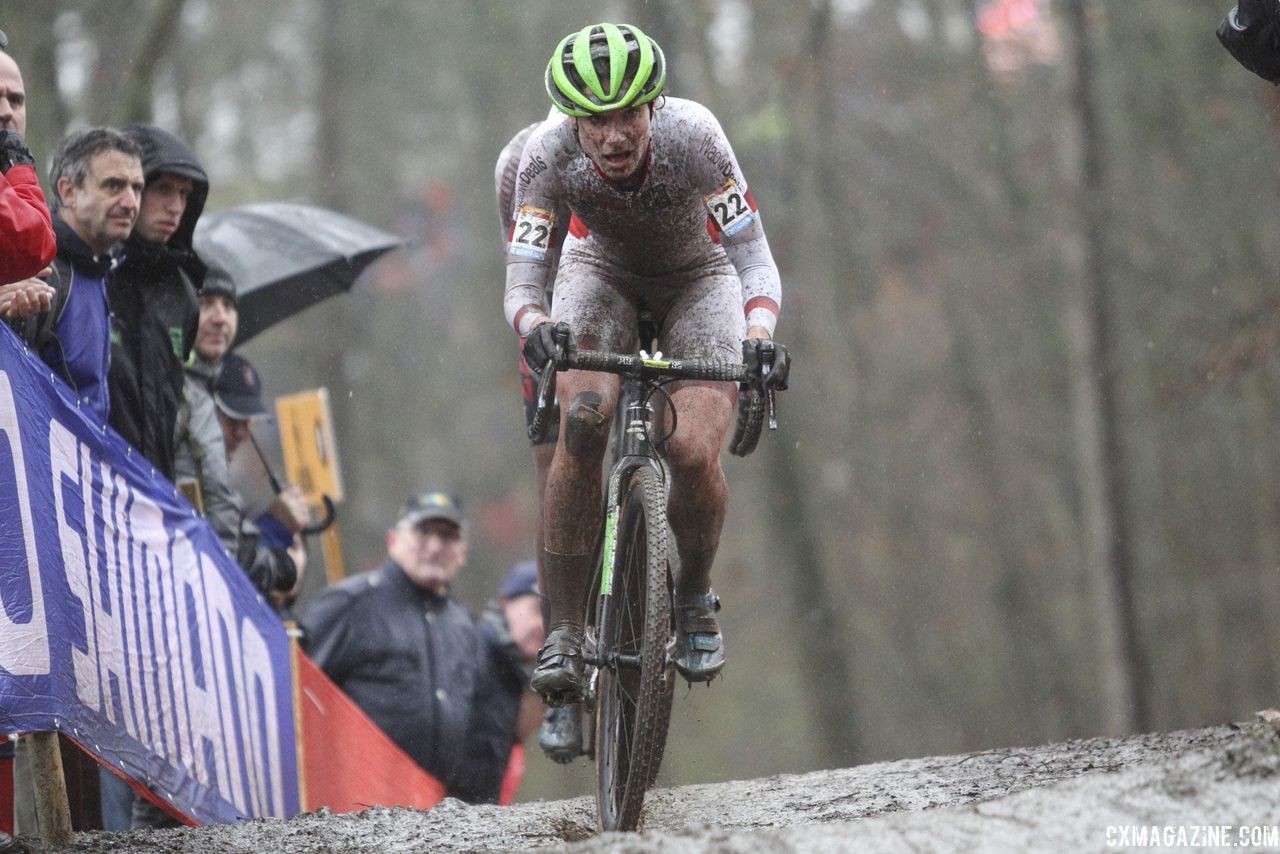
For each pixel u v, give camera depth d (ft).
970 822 35.91
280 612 70.28
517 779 82.48
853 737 214.07
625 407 48.57
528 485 299.17
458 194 299.17
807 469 253.65
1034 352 250.16
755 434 43.09
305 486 75.25
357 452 246.06
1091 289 181.06
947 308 257.75
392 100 286.87
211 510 60.64
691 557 46.03
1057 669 246.27
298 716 61.31
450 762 70.54
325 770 62.64
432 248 288.51
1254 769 36.99
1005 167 233.35
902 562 269.23
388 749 67.56
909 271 259.60
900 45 242.99
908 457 269.23
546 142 46.14
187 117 236.63
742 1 226.17
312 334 243.81
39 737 45.55
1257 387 207.51
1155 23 210.18
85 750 46.21
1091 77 184.34
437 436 301.02
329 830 48.26
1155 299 211.00
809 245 259.39
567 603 45.75
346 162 280.31
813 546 218.38
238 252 75.41
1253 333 167.22
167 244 56.95
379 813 51.26
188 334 57.21
